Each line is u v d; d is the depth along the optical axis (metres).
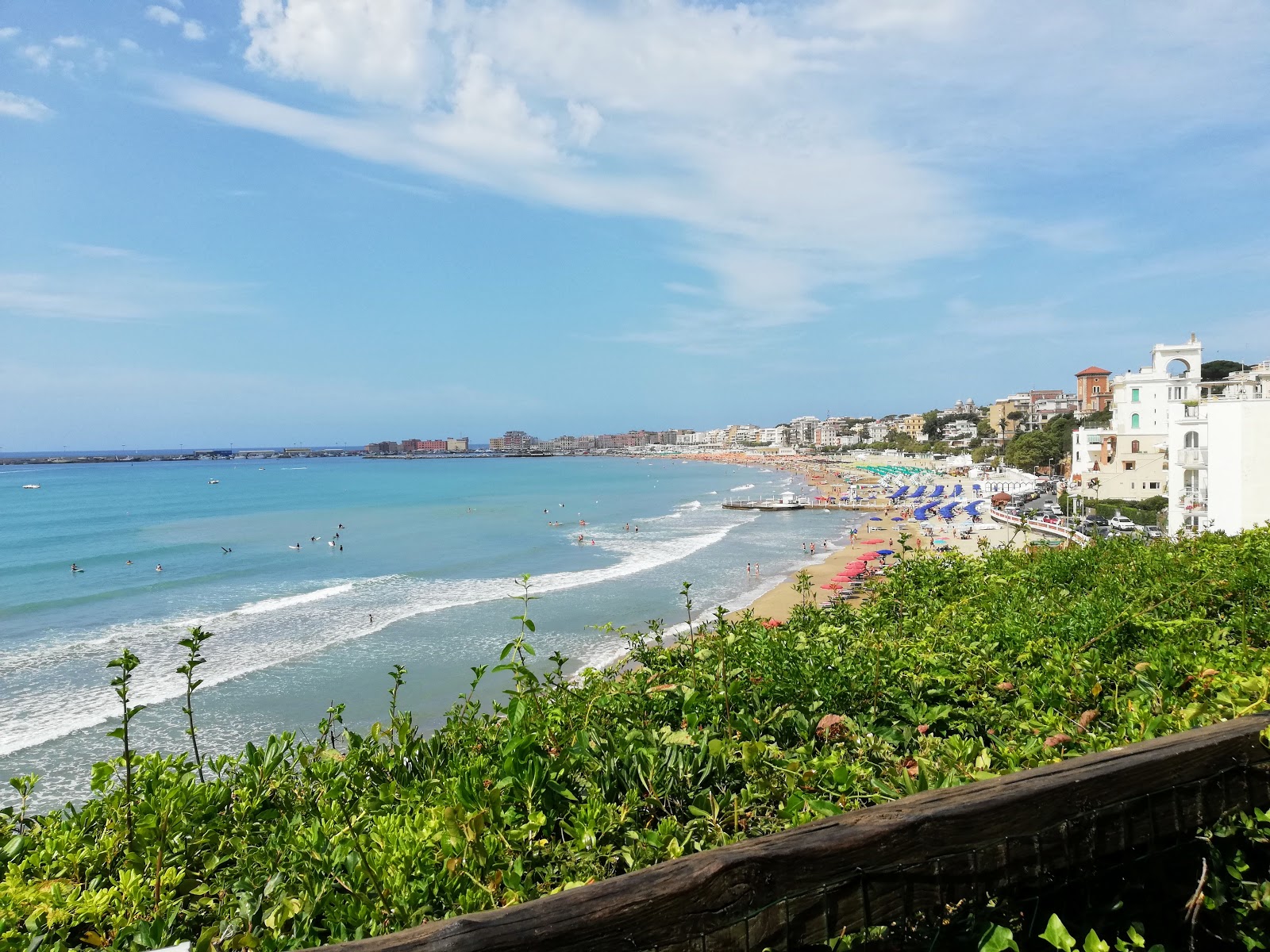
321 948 1.70
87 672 29.11
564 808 3.74
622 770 3.95
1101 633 5.91
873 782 3.45
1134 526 47.84
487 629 35.12
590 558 59.91
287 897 2.86
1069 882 2.61
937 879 2.29
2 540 71.31
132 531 79.25
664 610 38.97
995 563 10.51
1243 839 2.87
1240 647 5.18
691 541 70.31
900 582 9.70
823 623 7.19
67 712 24.45
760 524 86.06
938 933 2.36
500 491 140.62
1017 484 103.62
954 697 5.05
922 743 4.43
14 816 4.15
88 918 2.91
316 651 31.62
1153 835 2.63
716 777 3.96
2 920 2.83
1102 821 2.55
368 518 92.69
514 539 72.88
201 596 45.09
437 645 32.47
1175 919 2.75
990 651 5.77
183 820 3.72
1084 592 8.36
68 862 3.43
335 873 3.18
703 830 3.40
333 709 5.46
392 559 59.56
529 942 1.80
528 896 2.92
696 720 4.39
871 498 114.88
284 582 49.44
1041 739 4.16
